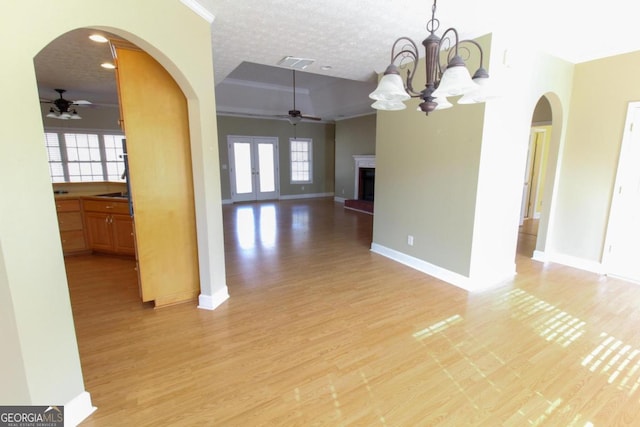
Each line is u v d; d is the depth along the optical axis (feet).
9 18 4.07
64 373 5.08
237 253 14.96
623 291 10.48
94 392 5.95
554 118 12.58
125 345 7.49
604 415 5.42
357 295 10.30
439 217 11.45
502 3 7.71
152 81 8.21
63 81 16.52
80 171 23.31
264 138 31.81
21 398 4.62
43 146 4.63
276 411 5.54
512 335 7.90
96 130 23.41
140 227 8.73
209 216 8.98
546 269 12.57
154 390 6.03
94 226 14.02
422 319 8.71
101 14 5.52
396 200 13.44
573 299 9.89
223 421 5.32
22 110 4.30
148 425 5.23
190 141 8.63
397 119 12.90
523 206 20.39
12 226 4.25
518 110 10.48
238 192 31.32
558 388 6.07
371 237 17.94
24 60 4.28
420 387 6.12
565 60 11.68
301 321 8.63
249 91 25.58
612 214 11.59
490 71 9.39
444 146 10.95
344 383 6.24
